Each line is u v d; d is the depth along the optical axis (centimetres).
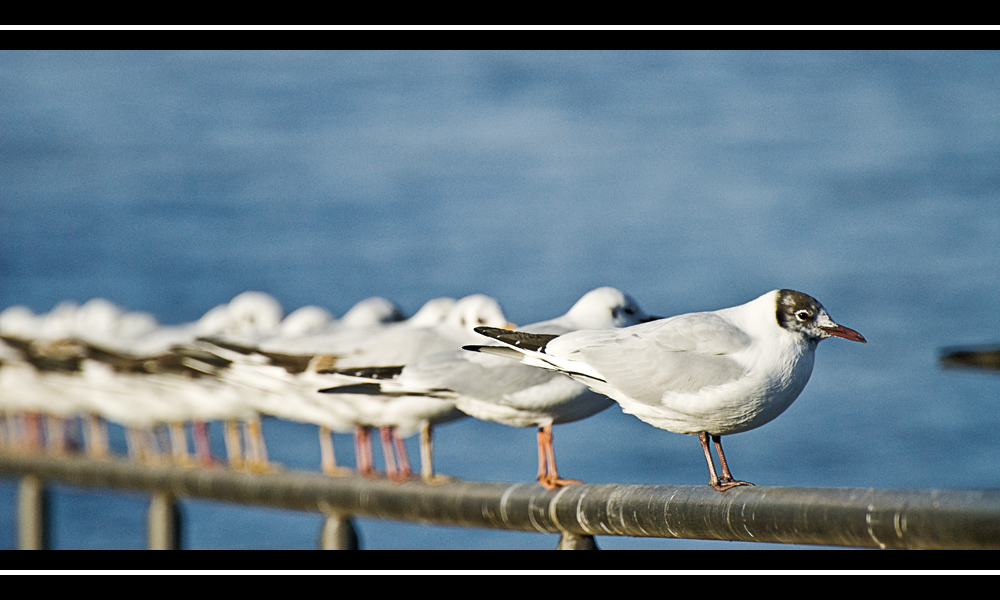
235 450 1816
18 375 2164
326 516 1211
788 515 809
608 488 943
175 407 1856
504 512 1020
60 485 1564
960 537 716
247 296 2011
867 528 763
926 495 738
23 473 1594
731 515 845
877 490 770
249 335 1712
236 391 1736
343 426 1619
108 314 2327
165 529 1395
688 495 879
